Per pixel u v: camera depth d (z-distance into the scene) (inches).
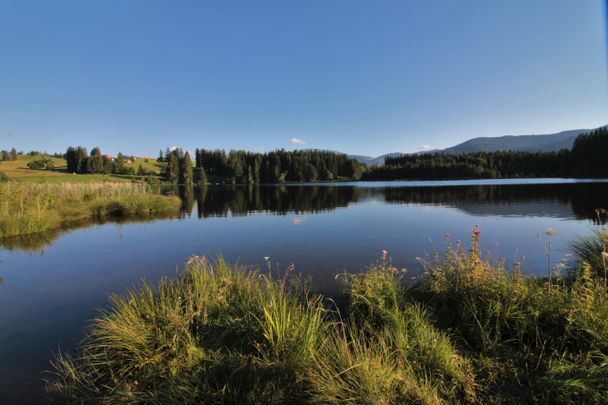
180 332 135.0
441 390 108.0
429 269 209.3
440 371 115.7
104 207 711.7
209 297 161.9
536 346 127.3
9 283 252.5
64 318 187.8
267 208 858.8
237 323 141.3
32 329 173.3
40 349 152.1
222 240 421.1
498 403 103.6
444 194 1270.9
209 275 189.5
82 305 207.9
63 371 133.3
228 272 195.6
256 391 107.8
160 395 109.6
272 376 113.0
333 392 100.4
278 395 105.0
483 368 119.6
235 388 110.4
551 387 105.7
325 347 124.4
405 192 1483.8
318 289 221.0
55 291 234.5
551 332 131.8
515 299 144.0
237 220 623.8
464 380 112.1
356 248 360.8
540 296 145.3
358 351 118.6
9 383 126.3
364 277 194.4
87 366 134.3
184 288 173.5
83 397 116.3
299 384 109.9
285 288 214.2
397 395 101.0
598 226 462.3
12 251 366.9
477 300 151.7
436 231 461.4
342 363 110.9
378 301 165.0
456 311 155.4
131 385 116.4
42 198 620.4
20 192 563.8
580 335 124.7
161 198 887.7
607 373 105.2
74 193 791.1
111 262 316.2
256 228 520.1
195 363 121.7
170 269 291.1
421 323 141.8
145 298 162.9
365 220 593.6
